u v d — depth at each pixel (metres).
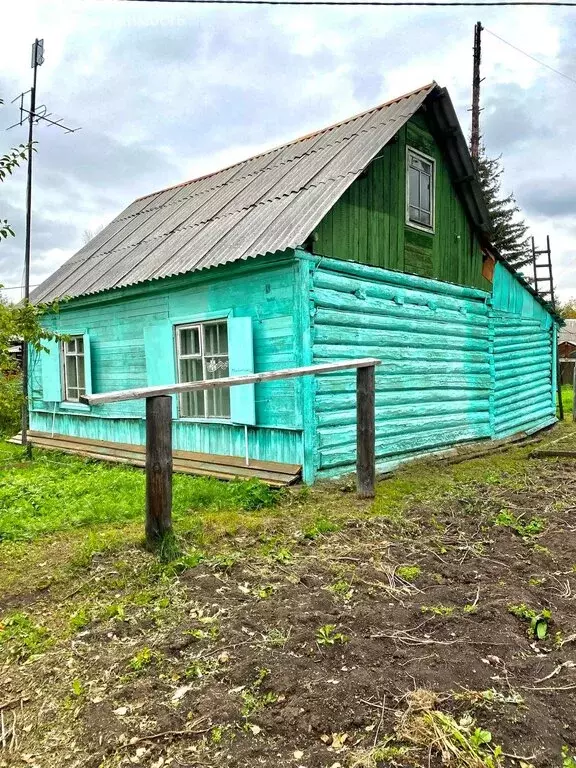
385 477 7.35
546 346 14.88
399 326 8.41
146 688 2.56
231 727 2.30
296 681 2.56
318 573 3.90
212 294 7.63
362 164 7.33
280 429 6.88
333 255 7.11
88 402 3.68
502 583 3.74
